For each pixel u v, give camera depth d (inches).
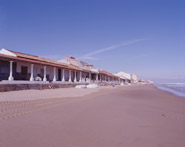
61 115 260.1
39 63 880.3
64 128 193.6
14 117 238.8
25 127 192.5
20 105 343.3
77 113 278.2
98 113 283.1
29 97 490.6
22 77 875.4
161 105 424.5
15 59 727.1
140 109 336.8
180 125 221.0
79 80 1444.4
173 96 768.3
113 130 191.3
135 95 717.9
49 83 926.4
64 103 393.4
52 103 387.9
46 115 257.1
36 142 149.0
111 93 783.7
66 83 1116.5
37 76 987.3
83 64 1907.0
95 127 201.2
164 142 158.6
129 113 289.6
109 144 149.6
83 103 400.8
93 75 1907.0
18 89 700.7
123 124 217.6
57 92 717.9
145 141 159.8
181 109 372.8
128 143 153.4
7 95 509.0
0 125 197.8
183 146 149.6
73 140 156.9
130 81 3993.6
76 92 766.5
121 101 463.5
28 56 1005.8
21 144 143.3
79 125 208.2
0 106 323.3
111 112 294.2
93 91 880.3
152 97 656.4
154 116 273.6
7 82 649.6
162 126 213.9
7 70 789.2
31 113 269.0
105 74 2162.9
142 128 202.2
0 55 680.4
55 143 148.1
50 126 199.8
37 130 183.0
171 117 272.5
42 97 510.6
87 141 155.5
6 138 156.6
